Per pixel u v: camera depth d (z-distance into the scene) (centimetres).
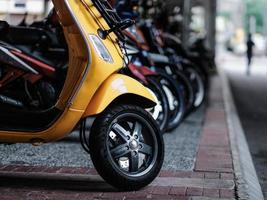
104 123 573
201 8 2162
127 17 917
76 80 569
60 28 774
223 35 7694
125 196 569
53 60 770
